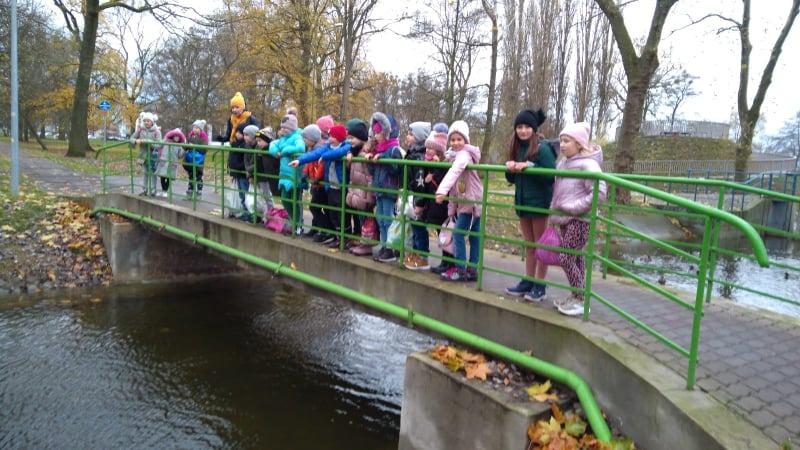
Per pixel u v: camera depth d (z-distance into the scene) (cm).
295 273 633
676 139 3509
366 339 826
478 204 483
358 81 2673
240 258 734
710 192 2211
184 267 1093
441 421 413
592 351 362
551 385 388
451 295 469
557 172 396
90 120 3559
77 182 1521
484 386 390
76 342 744
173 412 578
